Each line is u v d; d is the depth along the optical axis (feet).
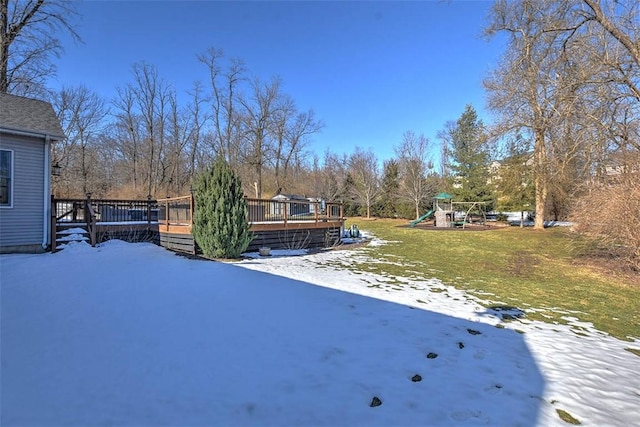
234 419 7.09
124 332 11.50
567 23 36.65
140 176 98.84
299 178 124.47
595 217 28.84
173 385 8.34
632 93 33.78
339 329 12.80
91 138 90.74
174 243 30.86
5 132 26.21
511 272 27.73
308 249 39.09
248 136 107.96
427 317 14.78
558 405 8.16
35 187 28.02
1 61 42.98
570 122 38.91
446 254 36.94
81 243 29.66
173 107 102.12
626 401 8.49
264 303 15.53
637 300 19.77
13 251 26.81
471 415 7.59
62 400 7.48
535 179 63.10
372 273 24.81
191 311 13.96
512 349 11.66
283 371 9.33
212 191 27.02
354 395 8.26
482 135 62.80
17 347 10.04
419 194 92.53
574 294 20.86
